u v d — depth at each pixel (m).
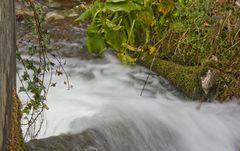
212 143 4.31
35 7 3.48
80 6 6.49
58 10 6.45
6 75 2.15
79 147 3.31
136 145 3.77
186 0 5.24
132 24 4.11
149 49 5.07
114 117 3.94
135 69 5.17
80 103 4.22
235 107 4.69
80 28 5.96
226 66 4.71
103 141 3.53
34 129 3.39
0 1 1.93
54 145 3.16
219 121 4.48
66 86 4.62
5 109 2.08
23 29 5.15
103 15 4.04
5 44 2.10
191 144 4.20
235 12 4.90
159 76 5.02
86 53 5.44
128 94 4.68
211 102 4.72
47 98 4.23
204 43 4.93
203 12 5.05
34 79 3.29
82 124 3.70
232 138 4.42
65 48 5.50
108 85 4.83
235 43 4.73
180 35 5.07
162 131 4.10
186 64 5.03
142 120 4.08
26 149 2.85
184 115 4.43
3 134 1.98
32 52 3.47
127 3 3.96
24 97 3.94
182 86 4.80
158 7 4.47
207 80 4.65
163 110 4.42
